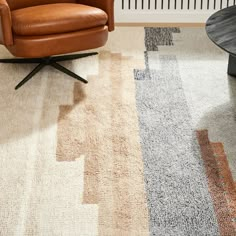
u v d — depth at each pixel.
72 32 3.91
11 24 3.80
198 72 4.28
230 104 3.84
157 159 3.29
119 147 3.40
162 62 4.44
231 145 3.41
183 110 3.78
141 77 4.20
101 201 2.97
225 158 3.29
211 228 2.77
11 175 3.16
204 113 3.74
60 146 3.41
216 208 2.90
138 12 5.26
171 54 4.58
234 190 3.03
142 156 3.32
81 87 4.07
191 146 3.40
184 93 3.98
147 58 4.51
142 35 4.95
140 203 2.95
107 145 3.42
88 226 2.80
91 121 3.66
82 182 3.11
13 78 4.20
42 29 3.80
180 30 5.05
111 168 3.22
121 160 3.29
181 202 2.95
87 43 3.99
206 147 3.39
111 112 3.76
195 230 2.76
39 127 3.60
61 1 4.30
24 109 3.79
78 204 2.95
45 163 3.26
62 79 4.18
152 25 5.21
